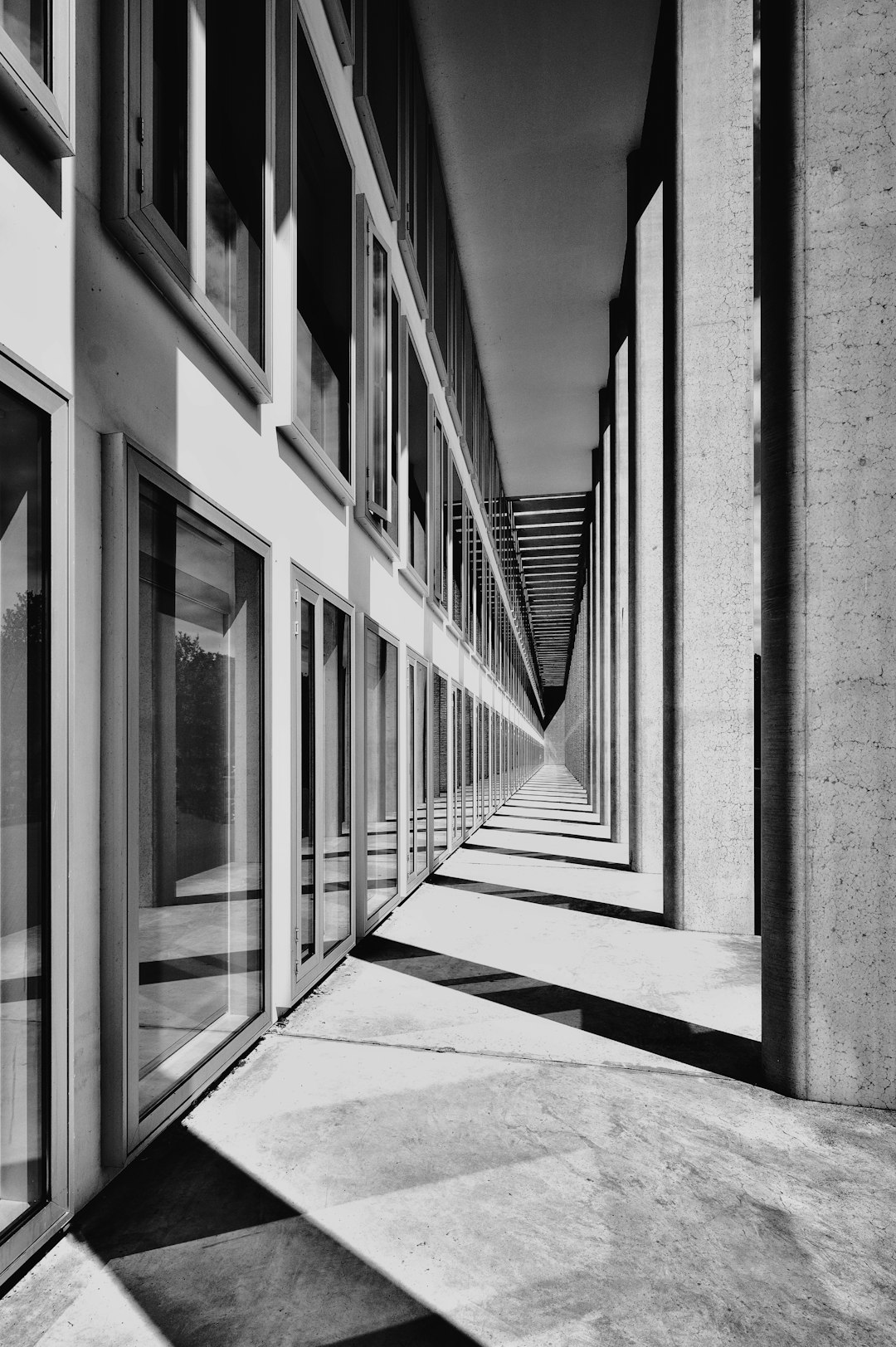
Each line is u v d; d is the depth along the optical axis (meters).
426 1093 3.98
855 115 4.04
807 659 4.10
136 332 3.44
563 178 11.66
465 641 15.20
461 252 13.57
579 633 44.09
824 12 4.06
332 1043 4.63
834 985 4.01
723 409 7.70
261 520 4.88
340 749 6.85
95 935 3.06
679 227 7.75
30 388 2.69
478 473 17.75
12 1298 2.46
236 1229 2.82
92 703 3.06
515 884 10.16
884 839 4.00
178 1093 3.71
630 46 9.41
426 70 9.84
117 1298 2.46
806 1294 2.55
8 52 2.56
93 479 3.09
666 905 7.84
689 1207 3.03
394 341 8.98
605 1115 3.80
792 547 4.14
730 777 7.62
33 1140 2.76
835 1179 3.26
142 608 3.68
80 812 2.97
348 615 6.90
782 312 4.17
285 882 5.18
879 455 4.04
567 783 46.81
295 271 5.21
